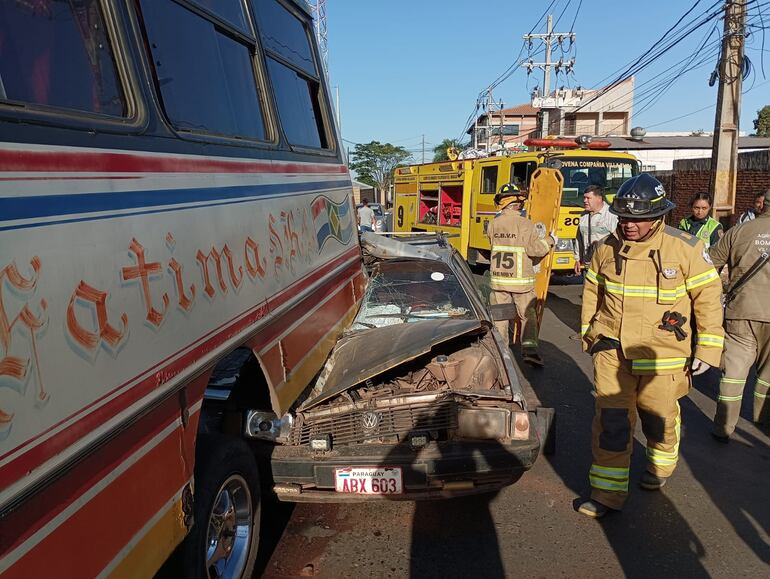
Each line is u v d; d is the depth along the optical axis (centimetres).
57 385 146
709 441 461
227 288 241
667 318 334
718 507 366
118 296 171
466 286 496
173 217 203
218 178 241
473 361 382
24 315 137
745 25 1012
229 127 271
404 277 511
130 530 177
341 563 316
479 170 1292
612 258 349
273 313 290
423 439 321
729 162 1053
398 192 1831
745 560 314
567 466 421
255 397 329
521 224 626
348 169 491
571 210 1072
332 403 343
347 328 439
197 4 249
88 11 182
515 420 321
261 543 335
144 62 205
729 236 454
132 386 176
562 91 3070
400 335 380
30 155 143
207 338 223
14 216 136
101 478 165
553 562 314
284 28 376
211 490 243
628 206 324
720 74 1040
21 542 137
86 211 160
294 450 325
